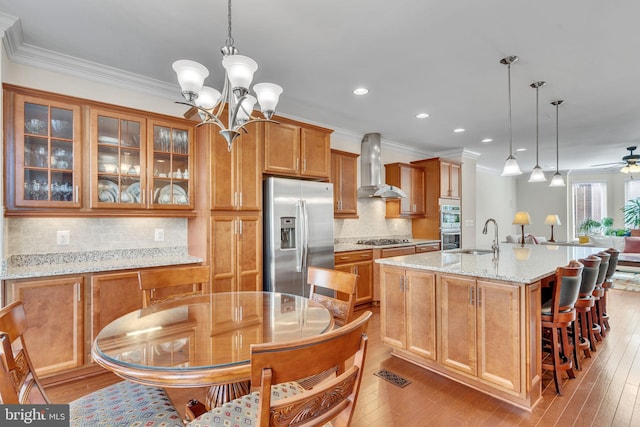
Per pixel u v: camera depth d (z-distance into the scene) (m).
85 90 2.86
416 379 2.49
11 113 2.33
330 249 3.82
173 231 3.35
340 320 2.03
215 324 1.59
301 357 0.88
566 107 3.91
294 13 2.11
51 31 2.31
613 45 2.51
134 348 1.31
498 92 3.44
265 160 3.39
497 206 9.18
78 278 2.41
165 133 3.01
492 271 2.29
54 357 2.31
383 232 5.66
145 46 2.52
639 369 2.62
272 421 0.86
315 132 3.84
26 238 2.60
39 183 2.46
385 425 1.95
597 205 9.20
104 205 2.67
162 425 1.22
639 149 6.28
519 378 2.08
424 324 2.63
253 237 3.27
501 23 2.23
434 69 2.91
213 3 2.00
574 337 2.65
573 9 2.08
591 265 2.64
